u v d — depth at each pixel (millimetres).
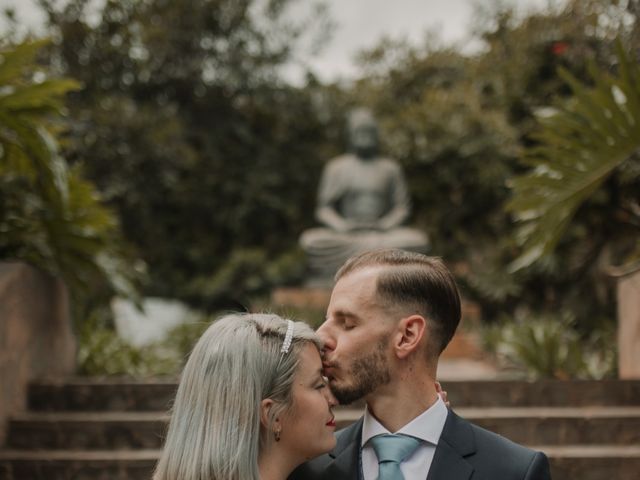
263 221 16391
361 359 2191
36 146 5305
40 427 5227
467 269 14062
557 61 12117
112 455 5020
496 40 13953
